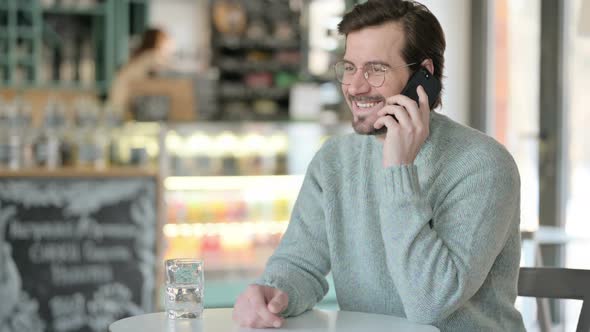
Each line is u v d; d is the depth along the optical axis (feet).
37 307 13.84
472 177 6.13
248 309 5.69
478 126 17.87
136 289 14.15
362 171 6.71
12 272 13.76
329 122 18.20
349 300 6.75
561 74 15.19
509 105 16.87
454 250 5.90
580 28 14.60
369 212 6.62
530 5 16.07
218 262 17.26
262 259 17.57
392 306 6.50
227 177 17.25
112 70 22.77
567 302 14.19
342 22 6.51
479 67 17.84
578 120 14.65
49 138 14.46
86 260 13.99
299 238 6.95
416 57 6.39
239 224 17.48
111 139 15.17
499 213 6.07
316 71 23.31
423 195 6.23
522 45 16.35
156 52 18.56
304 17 23.54
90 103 15.29
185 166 17.28
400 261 5.79
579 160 14.61
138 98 17.69
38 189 13.84
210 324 5.67
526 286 6.67
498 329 6.29
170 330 5.44
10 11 21.80
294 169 17.90
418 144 6.01
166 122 16.44
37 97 22.61
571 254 14.42
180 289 5.87
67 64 22.49
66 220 13.93
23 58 22.03
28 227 13.83
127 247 14.14
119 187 14.12
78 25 22.98
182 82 17.83
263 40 23.70
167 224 16.93
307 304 6.30
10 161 14.14
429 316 5.74
